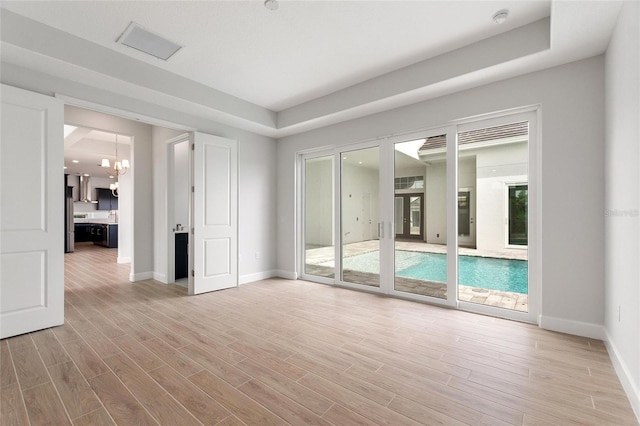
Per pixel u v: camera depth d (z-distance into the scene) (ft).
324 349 7.91
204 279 13.48
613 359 7.00
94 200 40.27
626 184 6.25
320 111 13.56
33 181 8.89
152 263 16.78
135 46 9.46
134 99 11.39
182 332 9.07
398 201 12.73
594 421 5.09
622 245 6.50
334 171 14.84
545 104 9.07
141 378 6.49
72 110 13.88
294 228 16.40
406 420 5.15
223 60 10.36
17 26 7.80
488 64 9.00
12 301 8.57
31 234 8.87
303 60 10.41
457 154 11.15
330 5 7.64
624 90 6.31
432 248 11.84
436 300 11.65
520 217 20.42
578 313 8.61
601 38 7.53
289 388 6.14
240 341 8.42
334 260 14.90
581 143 8.51
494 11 7.86
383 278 13.12
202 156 13.48
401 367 6.96
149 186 16.75
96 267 20.48
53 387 6.12
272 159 17.12
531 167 9.59
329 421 5.15
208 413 5.34
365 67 10.91
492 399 5.73
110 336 8.74
